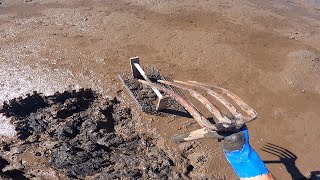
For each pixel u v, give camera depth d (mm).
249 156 6359
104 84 10547
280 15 15062
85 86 10438
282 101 10516
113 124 9805
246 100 10406
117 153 9156
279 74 11359
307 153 9195
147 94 10297
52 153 8906
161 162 8797
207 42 12500
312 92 10961
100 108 9945
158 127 9586
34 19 13312
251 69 11477
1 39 12102
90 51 11734
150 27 13109
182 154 9070
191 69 11312
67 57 11438
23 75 10641
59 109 9766
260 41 12867
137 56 11656
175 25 13344
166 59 11625
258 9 15258
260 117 9977
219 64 11586
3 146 8867
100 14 13750
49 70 10891
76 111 9977
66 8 14141
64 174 8570
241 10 14883
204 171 8680
